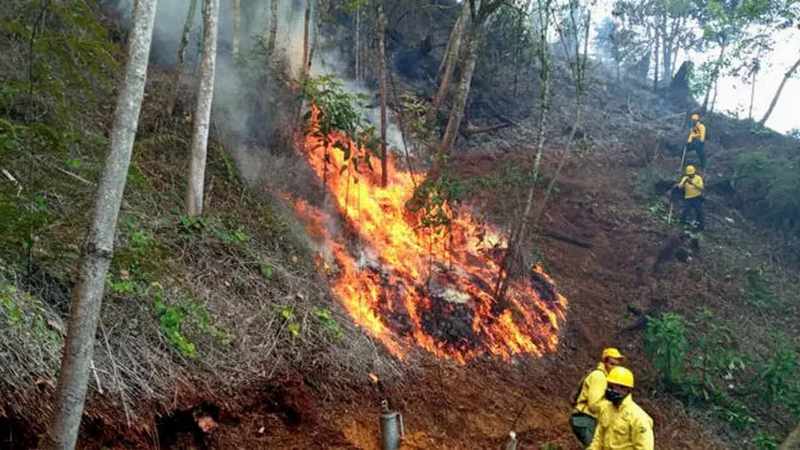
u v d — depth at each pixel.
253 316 6.09
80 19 4.68
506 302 8.85
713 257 12.66
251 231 7.27
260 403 5.45
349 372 6.28
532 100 17.62
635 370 9.28
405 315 7.67
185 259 6.22
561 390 8.09
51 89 5.18
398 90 13.85
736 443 8.23
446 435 6.27
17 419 4.02
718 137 18.55
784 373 8.90
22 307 4.45
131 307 5.23
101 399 4.52
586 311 10.28
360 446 5.59
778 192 14.34
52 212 5.44
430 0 16.94
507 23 15.63
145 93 8.64
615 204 13.85
